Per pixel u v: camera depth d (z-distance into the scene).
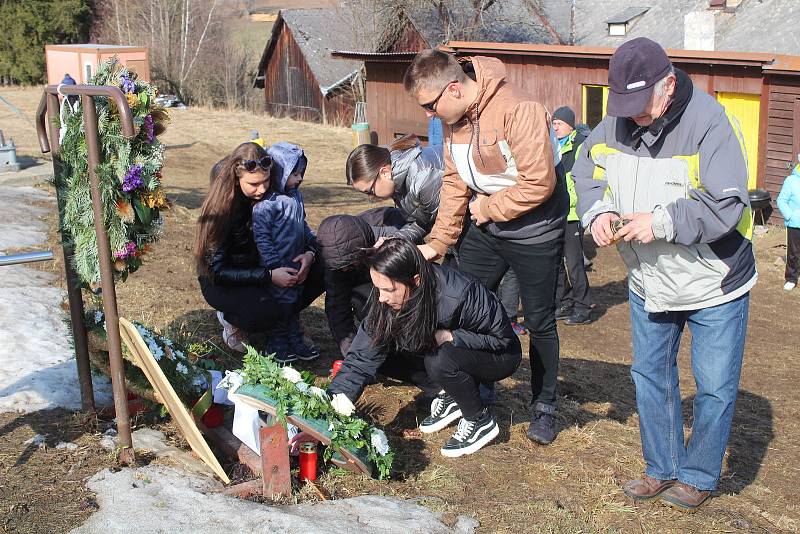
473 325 4.19
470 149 4.25
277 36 38.09
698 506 4.14
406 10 27.89
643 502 4.17
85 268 4.12
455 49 18.78
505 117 4.10
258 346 5.79
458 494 4.07
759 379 7.07
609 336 8.10
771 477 4.90
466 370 4.25
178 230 10.12
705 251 3.73
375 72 24.14
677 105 3.57
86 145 3.87
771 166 13.95
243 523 3.49
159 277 7.65
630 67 3.49
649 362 4.08
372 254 4.00
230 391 3.96
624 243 3.94
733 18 20.03
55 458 4.05
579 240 8.25
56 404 4.64
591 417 5.38
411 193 5.02
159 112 4.07
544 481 4.30
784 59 13.40
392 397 5.17
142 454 4.11
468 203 4.55
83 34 44.28
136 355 4.17
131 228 4.08
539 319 4.48
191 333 6.02
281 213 5.21
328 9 38.47
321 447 4.16
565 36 26.41
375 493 3.97
